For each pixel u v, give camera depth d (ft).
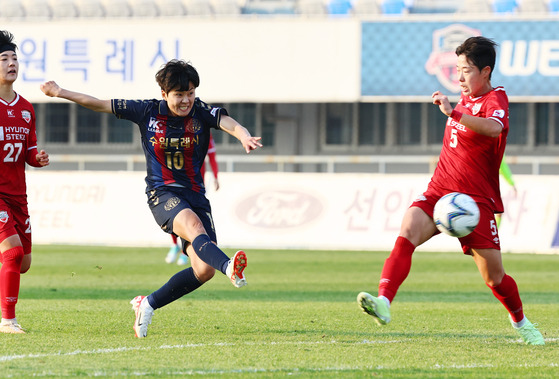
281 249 192.95
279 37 221.66
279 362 57.16
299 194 196.03
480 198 64.23
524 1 225.15
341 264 159.02
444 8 235.61
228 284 124.47
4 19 242.17
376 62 218.38
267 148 252.42
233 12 237.86
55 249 187.01
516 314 67.31
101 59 224.94
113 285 119.65
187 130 66.13
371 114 248.52
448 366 56.65
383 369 55.11
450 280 133.59
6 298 70.38
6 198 71.82
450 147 65.46
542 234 187.73
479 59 63.93
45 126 260.62
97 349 61.52
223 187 198.49
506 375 53.83
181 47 224.12
